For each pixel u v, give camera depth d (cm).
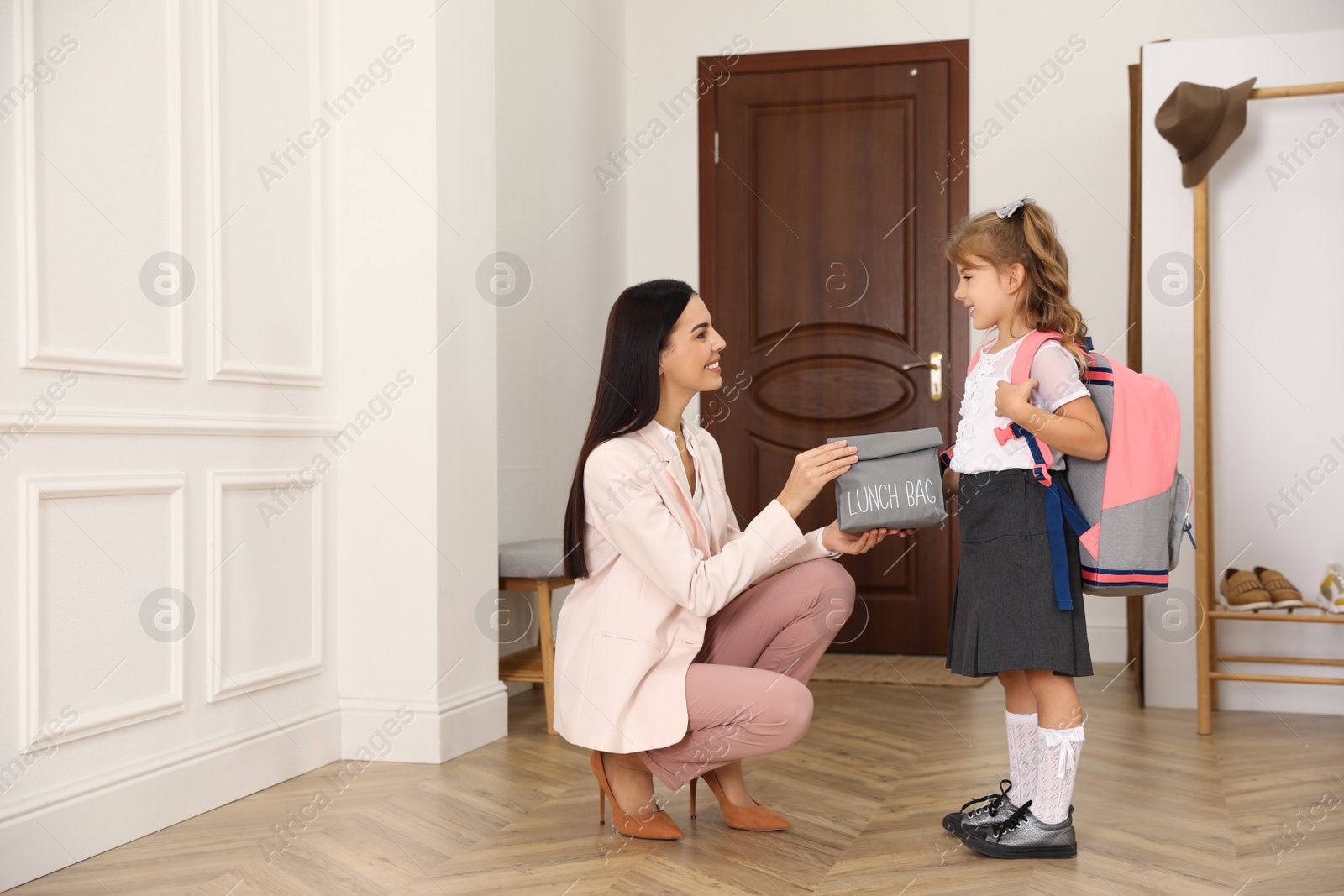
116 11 196
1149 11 392
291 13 246
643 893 165
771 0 427
